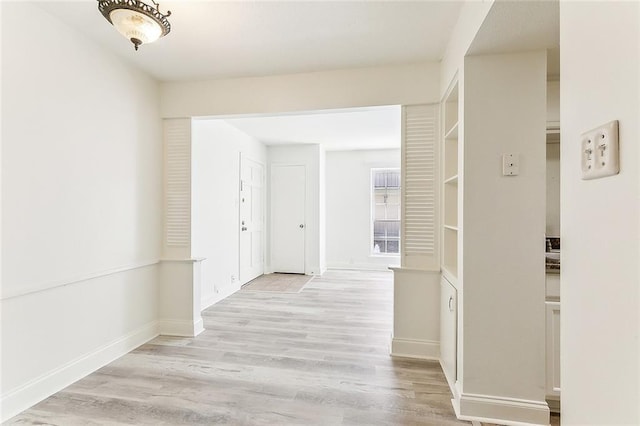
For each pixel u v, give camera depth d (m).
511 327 1.78
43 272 1.94
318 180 5.86
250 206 5.30
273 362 2.44
